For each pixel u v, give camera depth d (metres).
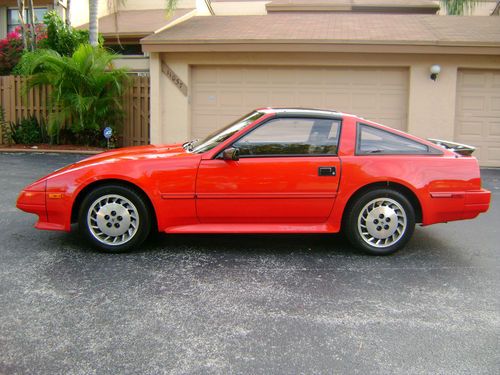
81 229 4.96
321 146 5.03
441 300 3.97
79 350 3.10
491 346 3.23
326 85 12.62
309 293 4.07
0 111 13.38
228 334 3.35
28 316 3.55
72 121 12.83
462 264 4.88
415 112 12.30
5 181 8.66
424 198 5.03
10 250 5.05
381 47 11.80
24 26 15.12
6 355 3.03
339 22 14.38
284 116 5.07
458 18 14.73
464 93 12.34
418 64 12.16
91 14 13.83
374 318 3.62
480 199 5.11
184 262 4.80
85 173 4.91
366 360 3.04
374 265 4.81
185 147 5.62
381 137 5.14
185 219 4.99
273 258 4.98
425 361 3.04
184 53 12.74
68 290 4.04
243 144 5.00
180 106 12.96
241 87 12.88
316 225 5.11
